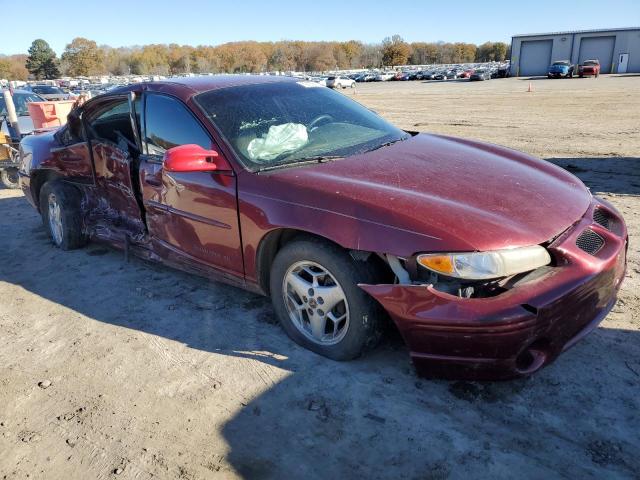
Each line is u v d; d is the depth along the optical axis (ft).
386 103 80.69
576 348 9.69
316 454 7.65
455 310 7.66
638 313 10.78
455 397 8.59
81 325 11.91
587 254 8.32
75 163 15.29
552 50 185.06
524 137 37.52
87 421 8.68
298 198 9.30
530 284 7.79
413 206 8.39
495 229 7.93
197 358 10.25
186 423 8.47
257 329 11.12
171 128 11.86
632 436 7.57
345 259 8.85
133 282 14.03
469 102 74.23
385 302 8.27
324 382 9.18
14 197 25.88
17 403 9.28
